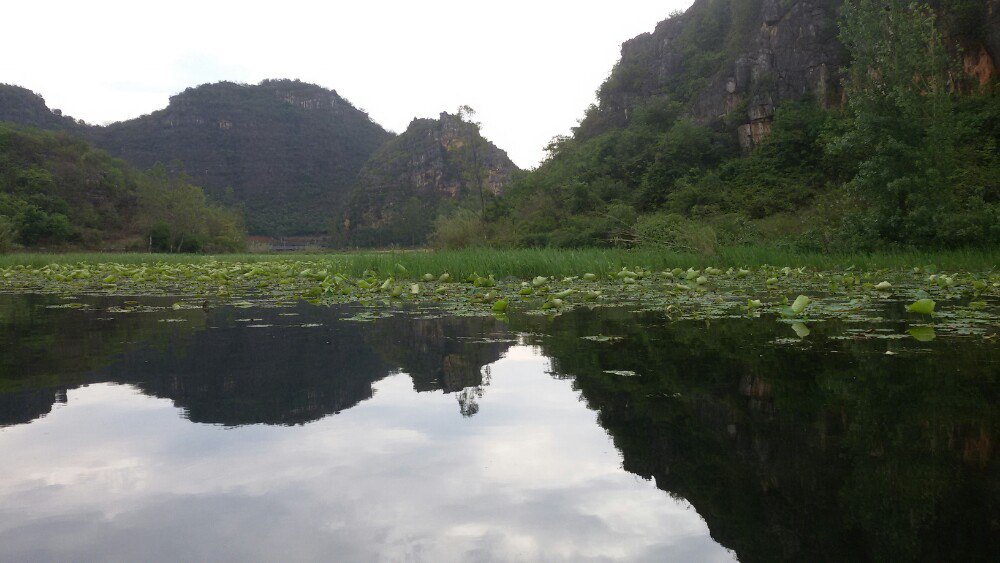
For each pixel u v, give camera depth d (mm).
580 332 3617
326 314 4750
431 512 1146
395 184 144625
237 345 3186
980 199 12555
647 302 5539
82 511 1151
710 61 40656
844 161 23469
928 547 983
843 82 13477
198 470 1379
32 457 1464
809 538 1015
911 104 12422
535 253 12453
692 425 1710
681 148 29844
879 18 12789
